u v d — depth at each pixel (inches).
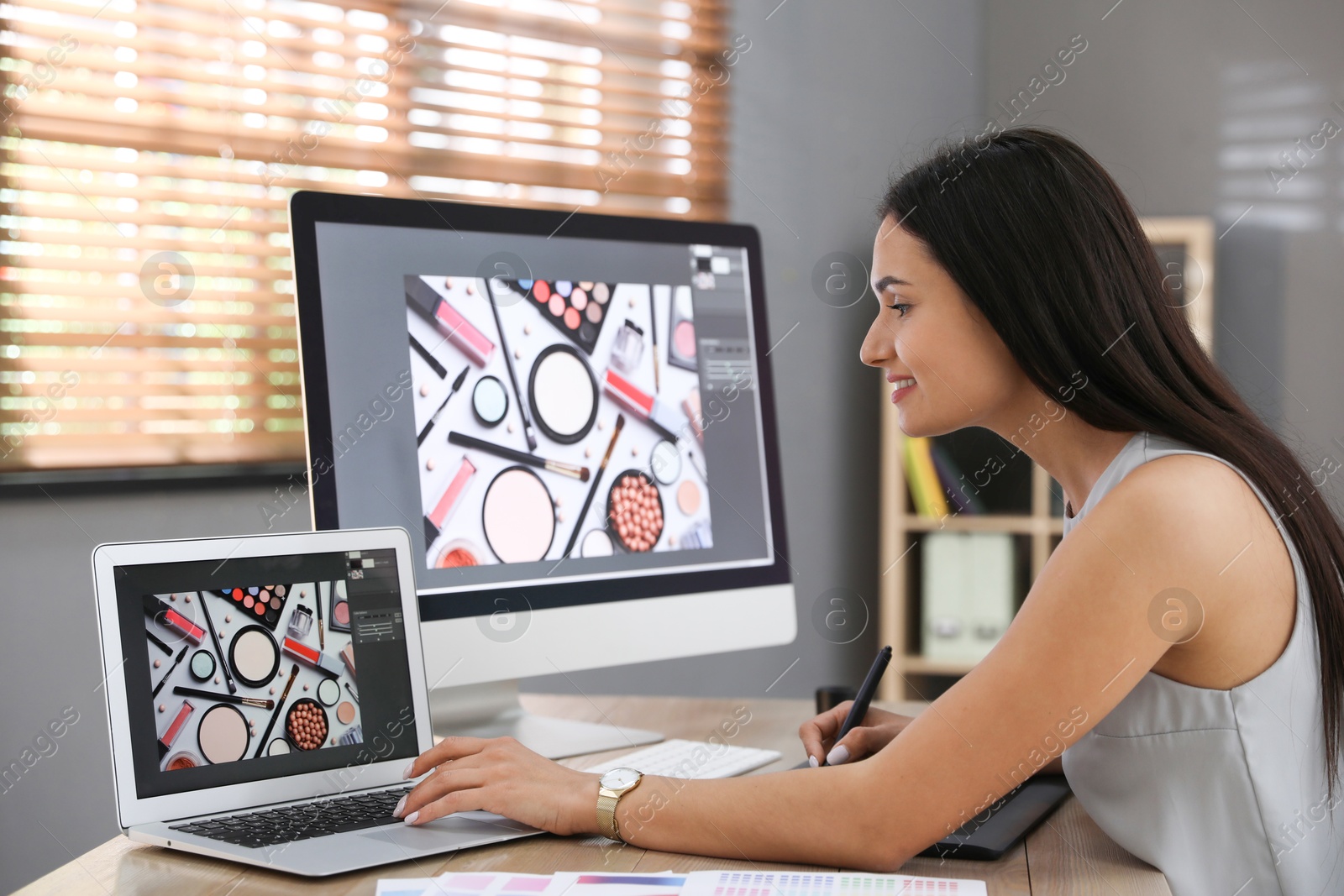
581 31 89.7
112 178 69.5
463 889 25.0
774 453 50.1
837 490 104.0
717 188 96.6
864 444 105.7
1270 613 29.6
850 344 104.7
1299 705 30.4
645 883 25.5
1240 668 29.4
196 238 71.9
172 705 30.4
